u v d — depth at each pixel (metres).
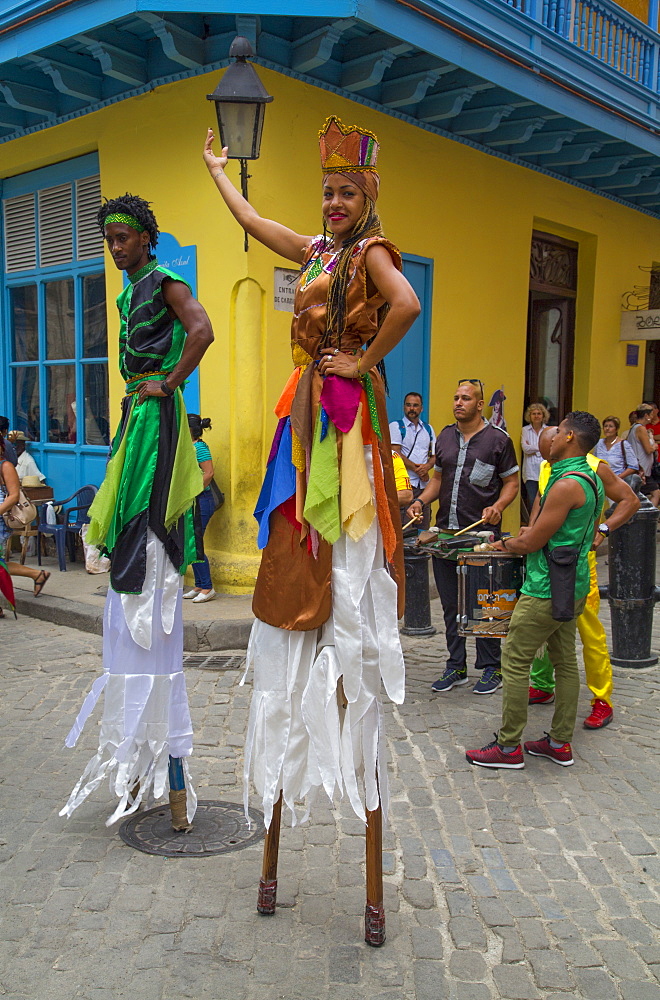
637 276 12.34
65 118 8.29
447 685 5.51
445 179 8.67
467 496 5.43
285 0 6.10
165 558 3.38
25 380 9.77
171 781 3.55
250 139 5.80
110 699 3.42
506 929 2.96
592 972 2.74
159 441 3.34
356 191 2.60
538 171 10.02
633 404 12.69
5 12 7.16
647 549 6.09
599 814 3.83
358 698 2.72
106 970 2.69
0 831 3.57
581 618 4.85
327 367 2.62
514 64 7.68
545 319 11.34
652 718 5.09
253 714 2.86
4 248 9.72
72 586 7.78
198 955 2.77
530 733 4.79
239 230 6.81
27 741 4.56
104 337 8.69
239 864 3.34
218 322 7.07
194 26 6.68
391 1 6.42
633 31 10.11
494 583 5.00
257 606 2.82
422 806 3.89
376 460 2.71
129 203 3.24
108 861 3.35
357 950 2.82
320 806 3.86
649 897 3.18
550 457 4.35
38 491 9.01
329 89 7.31
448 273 8.84
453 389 9.07
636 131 9.58
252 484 7.13
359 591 2.68
